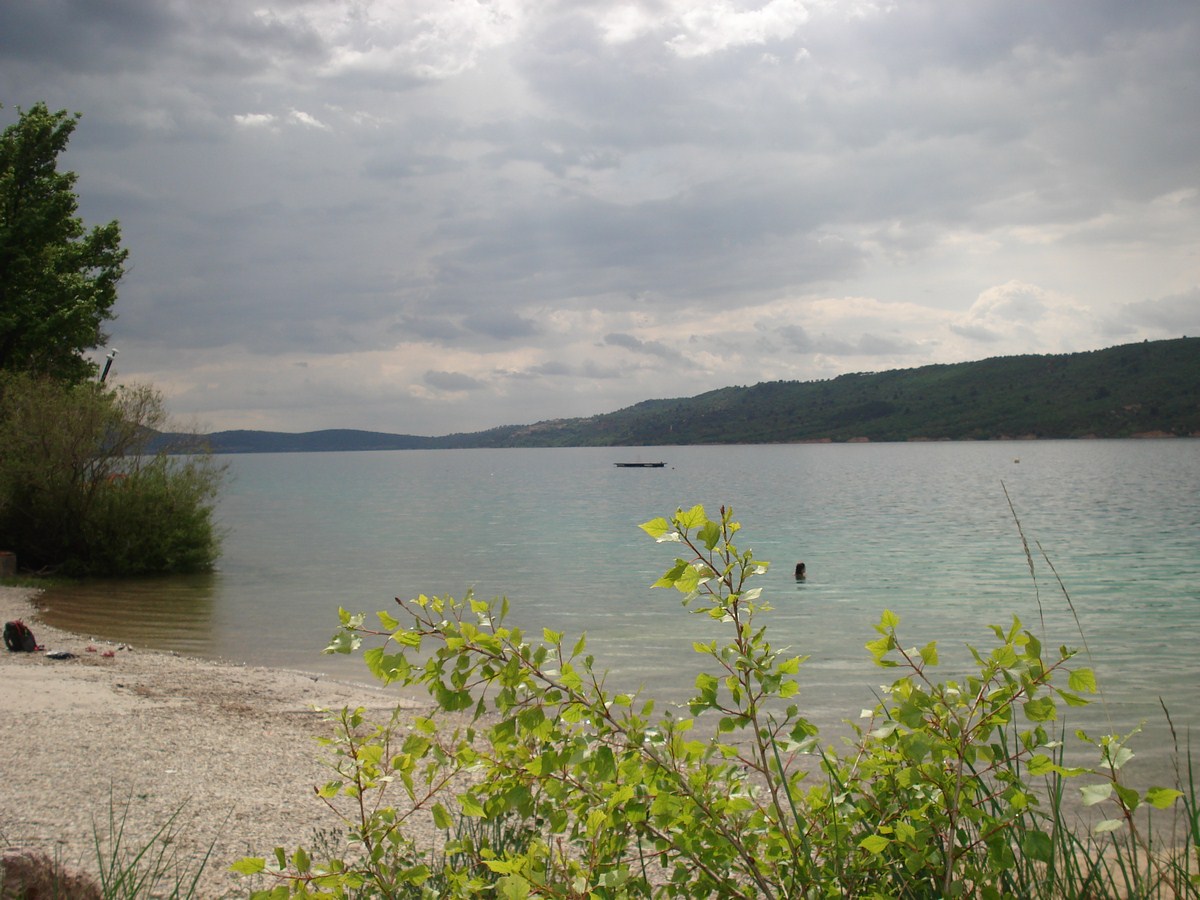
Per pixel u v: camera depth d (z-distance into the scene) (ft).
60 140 102.01
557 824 9.70
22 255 95.76
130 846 17.17
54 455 83.92
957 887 9.17
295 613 68.74
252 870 9.86
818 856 10.08
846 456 622.13
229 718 32.01
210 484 93.09
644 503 229.45
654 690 41.63
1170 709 37.68
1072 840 11.66
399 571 99.14
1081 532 131.95
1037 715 8.27
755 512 182.70
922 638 56.29
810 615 66.33
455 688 8.99
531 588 84.48
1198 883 10.59
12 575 81.15
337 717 11.08
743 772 10.61
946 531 137.59
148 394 88.43
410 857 12.54
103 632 59.26
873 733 9.41
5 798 19.61
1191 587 79.77
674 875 9.75
